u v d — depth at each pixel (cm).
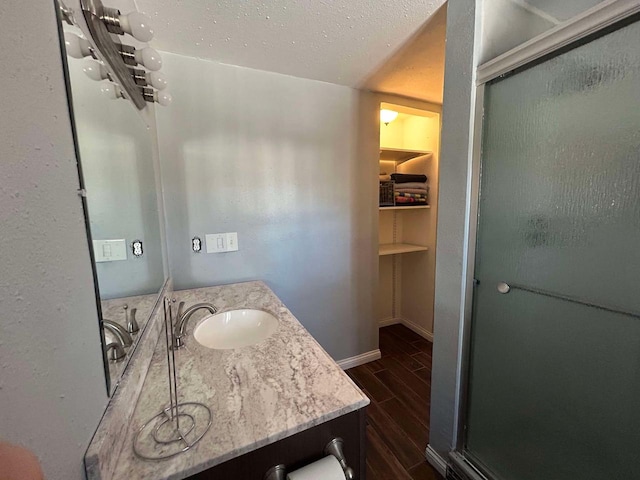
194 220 169
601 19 76
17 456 31
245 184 179
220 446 59
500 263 109
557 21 93
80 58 56
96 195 62
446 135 121
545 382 98
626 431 80
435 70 178
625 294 77
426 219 271
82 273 50
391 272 304
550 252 93
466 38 110
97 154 65
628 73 73
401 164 290
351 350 231
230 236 179
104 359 57
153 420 66
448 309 128
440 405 137
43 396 37
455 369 127
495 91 105
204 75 163
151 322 101
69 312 45
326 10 122
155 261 127
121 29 70
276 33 138
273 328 120
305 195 198
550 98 90
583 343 87
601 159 79
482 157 111
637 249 74
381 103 218
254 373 83
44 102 41
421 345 267
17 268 34
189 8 119
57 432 39
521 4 102
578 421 90
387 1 118
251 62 166
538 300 98
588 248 84
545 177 93
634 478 79
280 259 195
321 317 215
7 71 33
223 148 171
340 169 208
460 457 129
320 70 177
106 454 51
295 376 82
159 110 155
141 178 111
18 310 33
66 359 43
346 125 206
